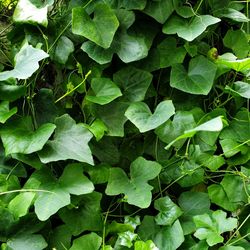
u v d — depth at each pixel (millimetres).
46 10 772
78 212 760
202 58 817
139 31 810
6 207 721
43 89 790
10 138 729
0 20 889
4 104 742
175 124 789
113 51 794
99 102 766
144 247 732
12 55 804
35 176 741
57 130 758
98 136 767
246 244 782
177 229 758
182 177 804
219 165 803
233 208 800
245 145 812
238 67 790
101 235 772
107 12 783
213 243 726
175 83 804
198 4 840
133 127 814
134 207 800
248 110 841
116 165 816
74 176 746
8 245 713
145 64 822
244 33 868
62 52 793
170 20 811
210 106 850
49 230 751
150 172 772
